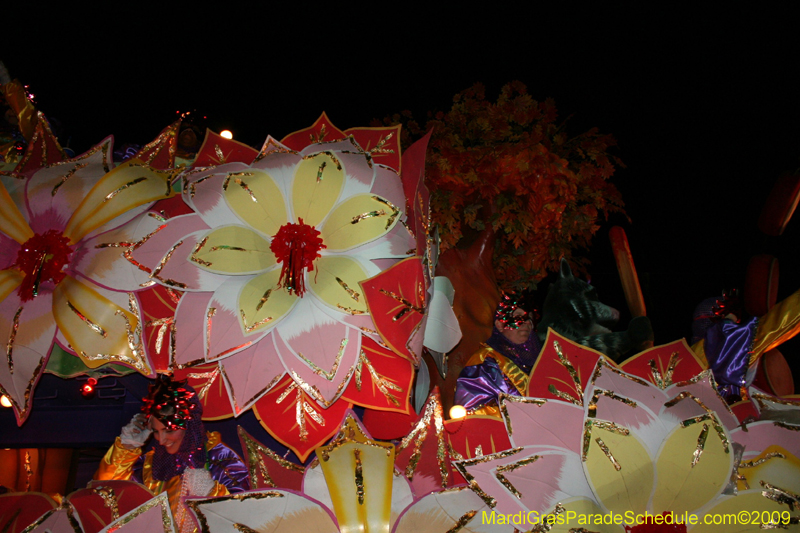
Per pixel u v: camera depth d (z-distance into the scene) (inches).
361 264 71.1
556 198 99.7
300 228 70.0
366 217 72.2
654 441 63.0
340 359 68.2
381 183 73.7
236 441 76.1
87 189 72.4
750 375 81.7
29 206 71.9
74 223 71.2
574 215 108.7
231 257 70.4
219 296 69.3
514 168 97.7
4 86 79.7
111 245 70.6
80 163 73.4
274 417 68.2
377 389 68.9
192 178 72.1
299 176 73.4
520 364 91.4
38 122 74.7
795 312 79.8
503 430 66.6
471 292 89.8
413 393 79.8
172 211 73.7
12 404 68.1
